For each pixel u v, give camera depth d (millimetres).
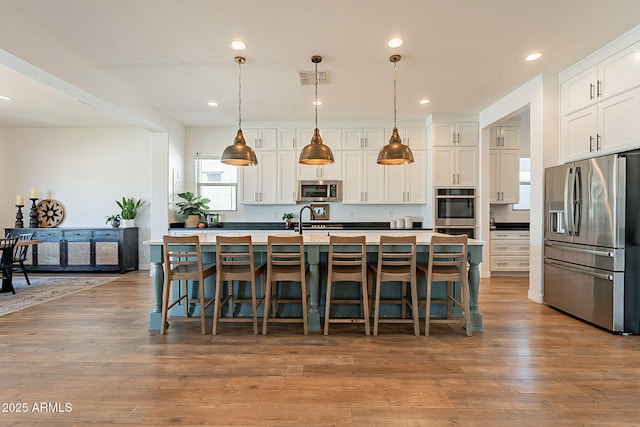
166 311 2867
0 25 2510
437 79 3768
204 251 3109
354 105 4738
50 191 6023
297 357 2400
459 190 5285
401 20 2557
